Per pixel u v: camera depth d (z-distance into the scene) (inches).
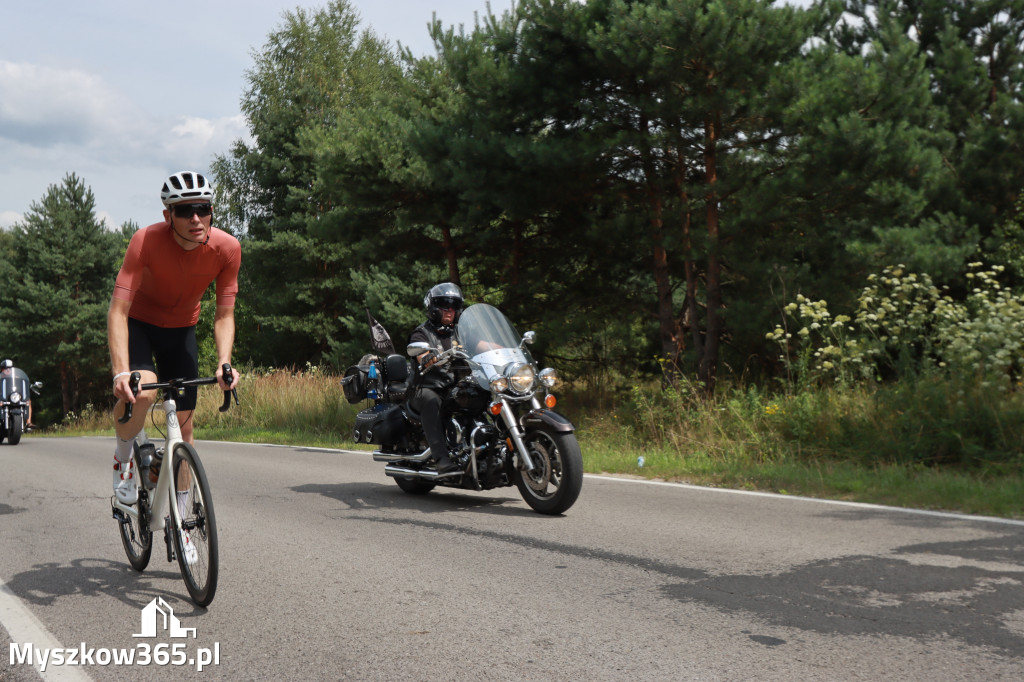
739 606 160.2
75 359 1988.2
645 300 647.1
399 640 144.0
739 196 496.4
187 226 171.8
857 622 149.6
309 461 442.0
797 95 465.1
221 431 744.3
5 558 213.2
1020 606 157.5
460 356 268.5
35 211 2066.9
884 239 464.4
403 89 754.2
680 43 451.5
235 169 1643.7
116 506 199.5
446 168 568.1
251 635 147.9
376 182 641.6
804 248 507.2
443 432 274.2
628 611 158.4
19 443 706.2
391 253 714.2
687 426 446.0
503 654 136.4
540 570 189.9
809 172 471.2
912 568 186.1
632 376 652.7
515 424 260.4
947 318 406.9
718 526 237.3
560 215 596.1
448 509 273.3
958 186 580.7
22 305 1956.2
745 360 566.9
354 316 1334.9
